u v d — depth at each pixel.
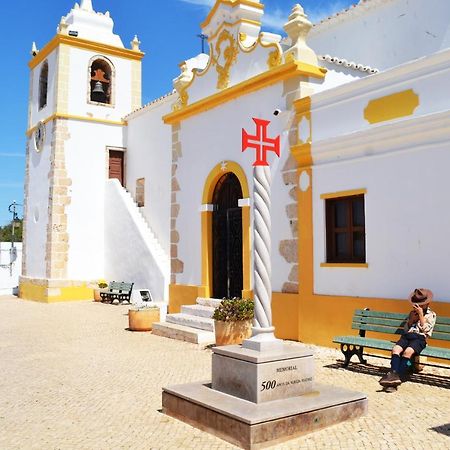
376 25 13.08
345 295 9.07
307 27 10.48
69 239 19.77
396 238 8.34
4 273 24.89
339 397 5.41
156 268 17.06
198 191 12.98
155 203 18.56
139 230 18.20
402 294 8.22
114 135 20.91
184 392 5.67
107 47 21.00
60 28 20.06
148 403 6.30
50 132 20.34
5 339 11.53
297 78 10.25
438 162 7.84
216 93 12.18
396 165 8.40
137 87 21.77
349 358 7.74
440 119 7.70
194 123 13.23
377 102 8.73
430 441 4.78
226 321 9.54
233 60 12.03
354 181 9.02
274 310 10.39
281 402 5.22
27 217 22.06
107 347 10.22
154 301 17.02
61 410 6.12
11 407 6.30
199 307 12.00
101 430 5.37
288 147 10.30
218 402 5.25
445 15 11.61
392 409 5.74
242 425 4.76
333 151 9.38
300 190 10.01
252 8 11.96
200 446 4.83
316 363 8.03
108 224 20.16
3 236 38.62
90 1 22.23
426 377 7.08
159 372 7.95
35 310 17.11
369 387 6.66
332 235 9.53
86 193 20.19
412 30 12.27
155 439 5.05
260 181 5.82
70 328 12.96
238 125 11.71
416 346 6.70
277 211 10.52
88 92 20.55
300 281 9.91
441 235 7.76
